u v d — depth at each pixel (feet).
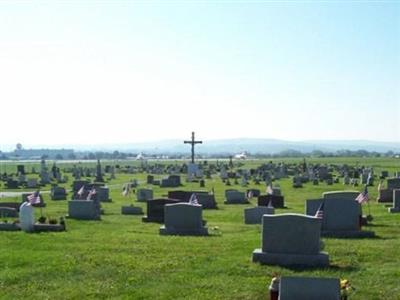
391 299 54.03
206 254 73.82
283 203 148.46
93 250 76.64
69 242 83.35
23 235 89.92
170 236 91.91
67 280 61.11
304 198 178.70
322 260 67.15
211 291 56.80
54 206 149.48
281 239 68.59
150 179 259.39
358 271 64.18
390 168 382.22
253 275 63.05
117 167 415.44
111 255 73.05
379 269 65.16
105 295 55.72
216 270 64.85
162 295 55.47
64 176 301.84
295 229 68.28
